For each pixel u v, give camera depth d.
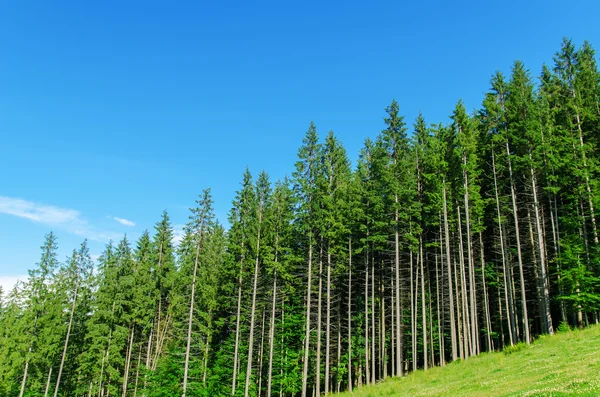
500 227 37.78
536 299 41.47
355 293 46.00
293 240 42.59
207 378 41.94
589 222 35.75
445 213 35.81
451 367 29.88
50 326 47.88
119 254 53.47
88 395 52.50
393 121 38.88
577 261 31.77
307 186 37.53
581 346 22.95
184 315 42.44
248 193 41.72
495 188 37.19
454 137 38.50
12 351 46.34
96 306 49.81
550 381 16.14
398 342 34.78
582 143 35.75
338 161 39.50
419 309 44.38
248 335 45.53
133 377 56.31
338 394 33.19
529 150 34.44
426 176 37.03
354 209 38.66
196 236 39.75
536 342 29.17
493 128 38.28
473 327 34.00
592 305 30.94
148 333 55.84
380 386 30.81
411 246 36.81
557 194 38.00
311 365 43.72
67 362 53.47
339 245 37.66
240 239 41.03
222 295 46.50
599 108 38.34
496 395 16.23
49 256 49.28
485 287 41.78
